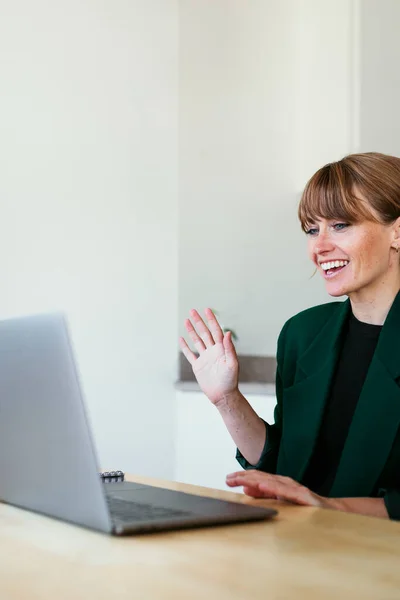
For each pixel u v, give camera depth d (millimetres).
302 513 1249
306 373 1787
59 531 1091
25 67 3580
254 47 3986
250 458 1784
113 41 3924
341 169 1716
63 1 3723
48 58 3662
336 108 3623
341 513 1251
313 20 3723
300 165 3809
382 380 1614
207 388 1756
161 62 4141
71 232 3740
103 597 787
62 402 1076
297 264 3861
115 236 3920
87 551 979
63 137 3711
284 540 1040
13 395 1185
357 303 1757
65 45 3727
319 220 1730
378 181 1679
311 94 3738
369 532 1095
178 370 4156
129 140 3986
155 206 4105
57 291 3678
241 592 800
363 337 1742
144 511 1165
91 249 3820
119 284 3932
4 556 961
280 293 3910
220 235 4105
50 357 1079
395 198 1686
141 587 819
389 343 1635
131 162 3996
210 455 3902
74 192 3754
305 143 3771
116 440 3895
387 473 1581
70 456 1092
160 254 4125
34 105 3607
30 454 1182
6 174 3504
